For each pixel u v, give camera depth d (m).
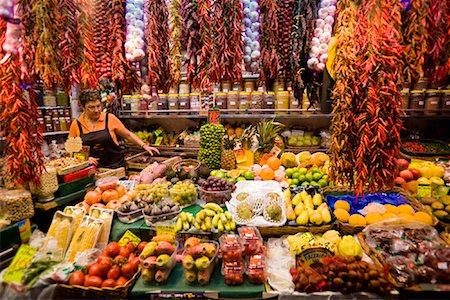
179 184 2.17
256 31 1.98
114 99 3.30
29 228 1.71
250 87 3.76
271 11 1.90
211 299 1.45
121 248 1.67
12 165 1.77
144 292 1.46
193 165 2.71
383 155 1.59
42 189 1.95
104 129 3.10
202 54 1.94
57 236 1.72
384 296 1.37
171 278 1.55
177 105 3.96
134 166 3.49
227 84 3.82
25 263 1.43
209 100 3.85
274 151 2.89
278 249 1.78
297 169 2.50
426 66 1.61
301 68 1.92
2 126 1.73
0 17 1.55
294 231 1.85
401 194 2.27
